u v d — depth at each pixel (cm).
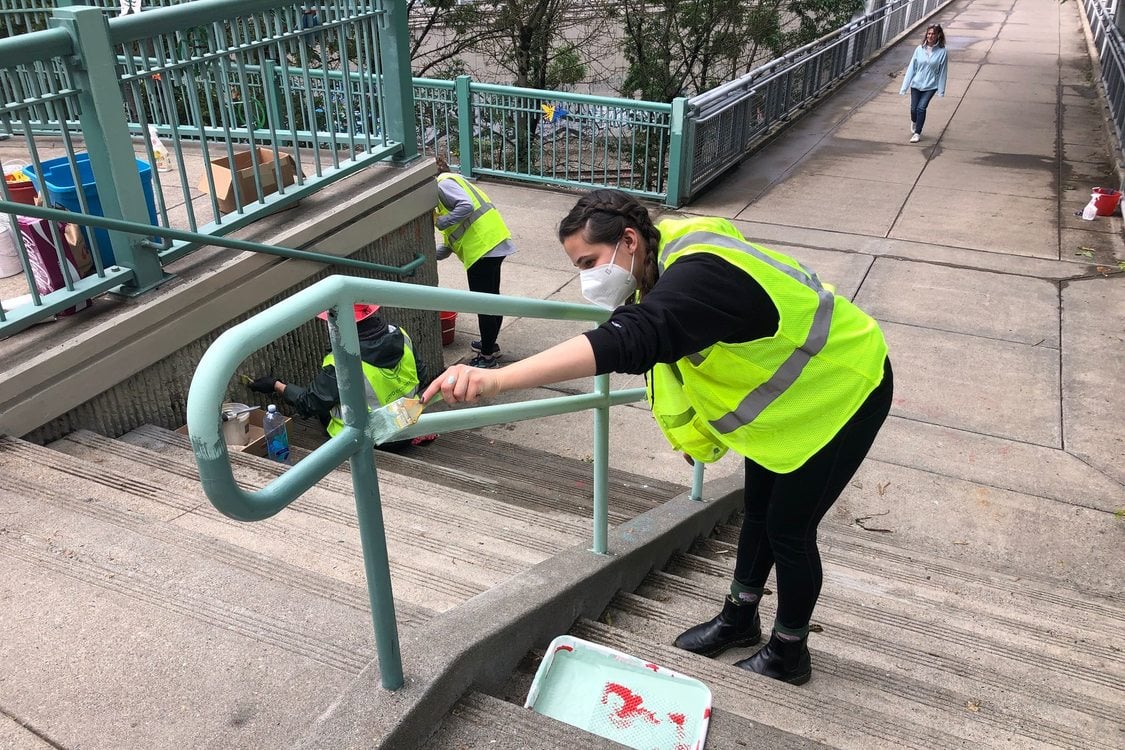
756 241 820
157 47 360
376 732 163
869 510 457
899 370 589
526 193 982
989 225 855
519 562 276
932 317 664
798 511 218
